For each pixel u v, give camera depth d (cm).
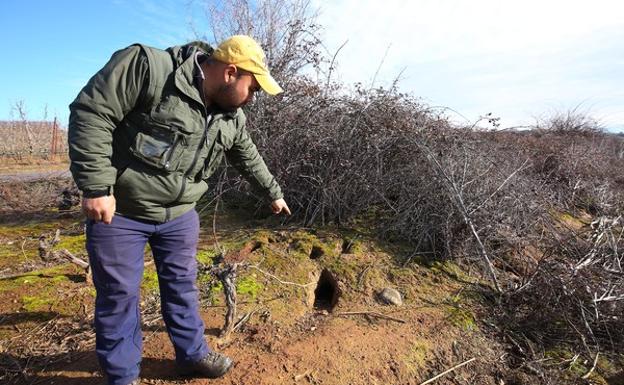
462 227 377
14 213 541
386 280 352
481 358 288
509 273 383
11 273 342
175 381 229
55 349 253
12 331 267
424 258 383
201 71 186
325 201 418
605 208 570
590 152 710
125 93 172
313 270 355
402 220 403
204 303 298
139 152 183
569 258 385
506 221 407
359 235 406
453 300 338
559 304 323
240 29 565
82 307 291
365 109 435
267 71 199
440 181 387
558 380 278
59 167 1138
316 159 440
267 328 281
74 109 169
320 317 307
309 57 513
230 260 355
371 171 433
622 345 310
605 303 326
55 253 320
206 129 195
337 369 253
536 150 643
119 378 204
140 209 194
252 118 470
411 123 440
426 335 296
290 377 240
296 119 456
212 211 474
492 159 446
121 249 194
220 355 234
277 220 444
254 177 251
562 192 587
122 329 203
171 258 216
